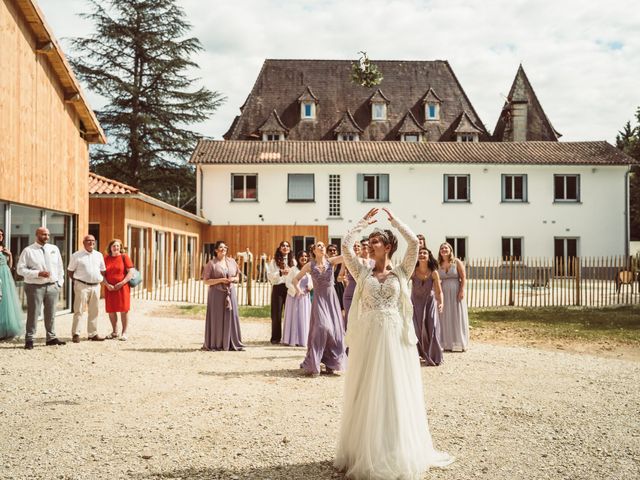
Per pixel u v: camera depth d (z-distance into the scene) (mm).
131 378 7910
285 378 8055
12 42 11594
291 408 6488
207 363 9070
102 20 40531
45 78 13312
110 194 18344
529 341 11891
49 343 10336
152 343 10930
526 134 42781
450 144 35156
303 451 5125
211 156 32844
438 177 33094
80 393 7062
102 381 7711
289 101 42750
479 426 5910
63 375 8031
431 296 9219
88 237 10953
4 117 11242
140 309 16578
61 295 14664
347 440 4680
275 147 34406
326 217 32812
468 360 9641
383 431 4484
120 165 41812
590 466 4820
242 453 5051
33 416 6086
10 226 11844
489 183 33250
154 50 41062
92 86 39531
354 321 4848
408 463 4406
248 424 5875
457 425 5941
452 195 33375
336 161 32438
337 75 44062
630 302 20547
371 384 4590
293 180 32938
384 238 4965
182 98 42125
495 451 5164
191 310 16812
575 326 14250
